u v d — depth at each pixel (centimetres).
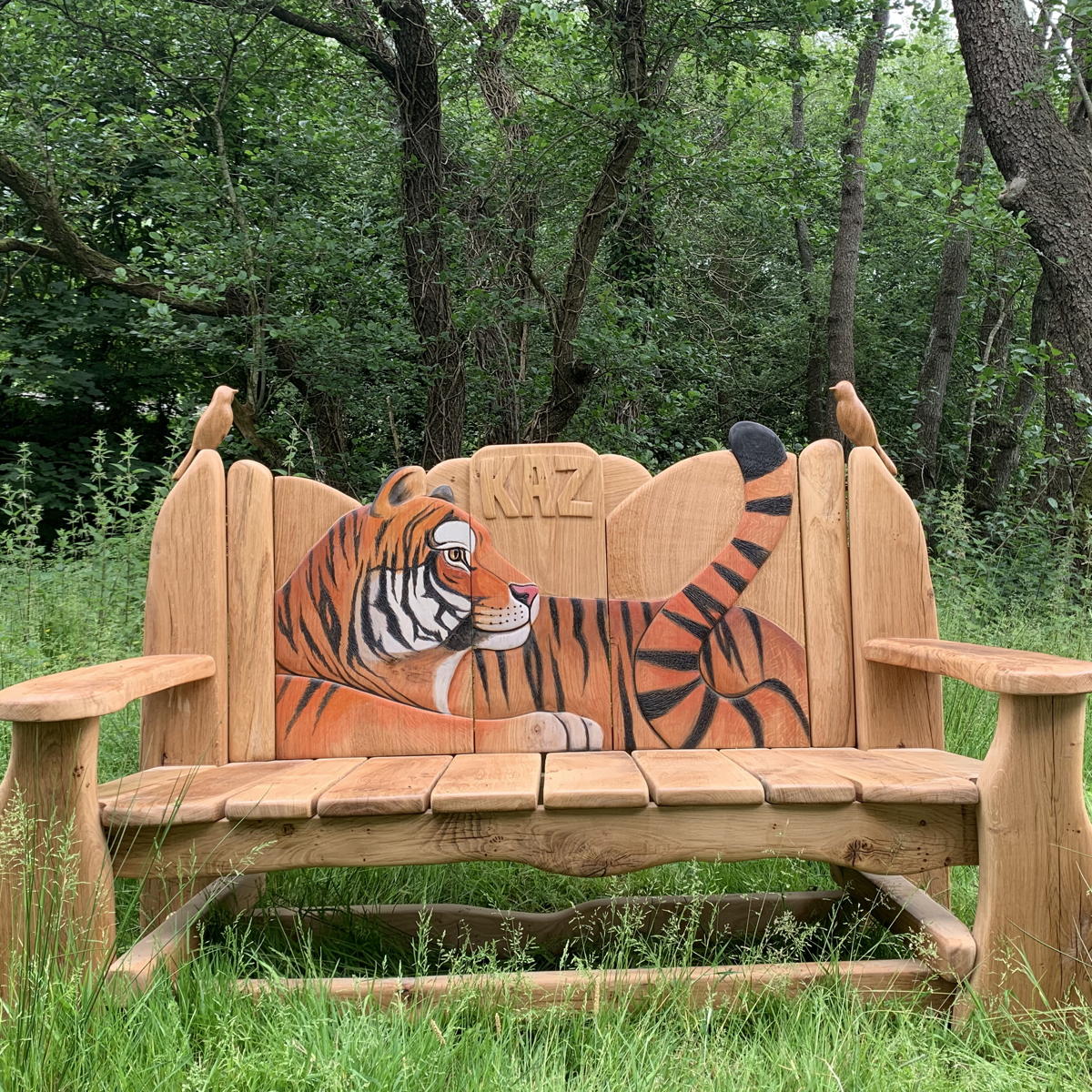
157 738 230
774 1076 166
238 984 188
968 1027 183
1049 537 707
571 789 185
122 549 570
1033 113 659
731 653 243
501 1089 159
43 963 172
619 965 197
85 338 1169
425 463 858
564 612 243
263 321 862
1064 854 183
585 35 799
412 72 843
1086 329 659
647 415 980
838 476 250
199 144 1075
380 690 240
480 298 848
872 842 188
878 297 1580
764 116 1655
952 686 375
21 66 941
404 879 265
